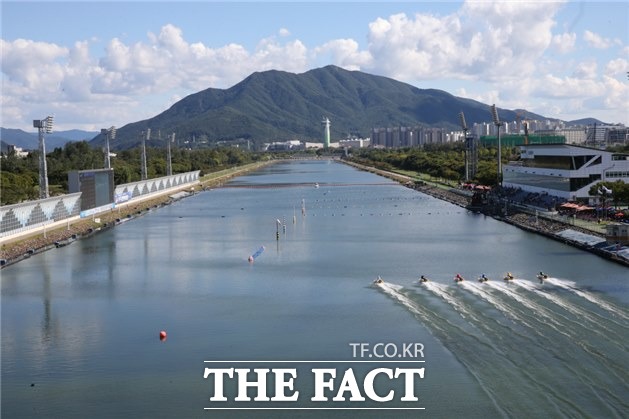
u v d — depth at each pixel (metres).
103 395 99.56
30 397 99.38
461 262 181.62
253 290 156.38
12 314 140.12
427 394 95.38
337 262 186.75
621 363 102.31
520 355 106.88
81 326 131.12
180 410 94.69
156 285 163.88
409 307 136.25
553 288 147.62
